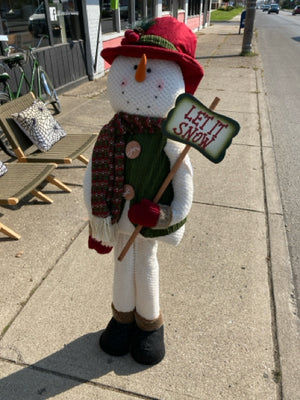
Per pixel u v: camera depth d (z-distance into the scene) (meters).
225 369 1.92
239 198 3.59
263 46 14.92
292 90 7.86
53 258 2.69
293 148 4.88
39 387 1.82
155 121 1.47
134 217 1.48
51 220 3.15
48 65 6.61
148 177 1.52
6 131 3.44
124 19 10.16
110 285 2.45
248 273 2.59
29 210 3.29
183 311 2.27
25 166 3.27
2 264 2.62
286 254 2.81
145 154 1.50
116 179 1.54
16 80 5.63
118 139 1.52
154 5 12.84
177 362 1.96
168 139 1.49
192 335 2.11
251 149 4.75
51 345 2.04
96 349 2.02
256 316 2.24
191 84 1.62
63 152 3.60
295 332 2.14
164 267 2.63
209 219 3.23
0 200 2.70
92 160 1.56
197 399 1.77
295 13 63.81
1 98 4.57
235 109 6.35
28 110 3.62
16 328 2.13
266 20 41.25
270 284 2.50
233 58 11.66
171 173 1.48
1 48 5.61
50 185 3.75
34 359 1.96
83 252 2.75
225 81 8.47
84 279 2.49
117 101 1.51
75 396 1.79
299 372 1.91
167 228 1.61
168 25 1.50
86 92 7.29
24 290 2.39
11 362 1.94
